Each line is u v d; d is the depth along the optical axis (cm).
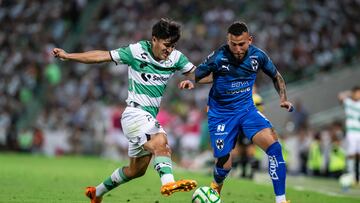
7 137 8188
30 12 10044
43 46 9431
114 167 5725
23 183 3800
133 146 2466
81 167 5603
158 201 3028
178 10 9675
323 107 7575
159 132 2438
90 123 8081
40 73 9025
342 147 5988
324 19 9350
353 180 5016
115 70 8788
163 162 2362
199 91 7981
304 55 8544
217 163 2789
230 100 2734
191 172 5706
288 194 3678
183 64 2588
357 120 4816
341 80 7712
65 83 8900
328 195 3784
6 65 9219
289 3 9481
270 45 8575
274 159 2630
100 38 9562
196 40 8994
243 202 3127
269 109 7344
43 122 8100
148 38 9275
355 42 8856
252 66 2709
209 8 9544
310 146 6241
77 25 10006
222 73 2706
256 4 9469
